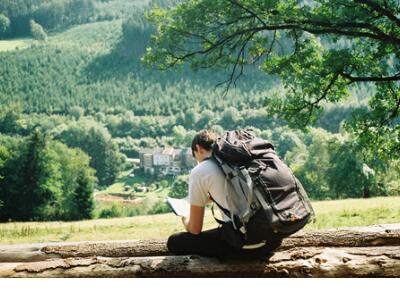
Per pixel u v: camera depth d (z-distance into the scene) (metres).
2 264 4.49
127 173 167.12
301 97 18.56
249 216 3.80
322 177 72.56
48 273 4.33
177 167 170.38
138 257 4.47
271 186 3.87
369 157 19.84
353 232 4.66
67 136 159.38
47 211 70.31
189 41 18.97
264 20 18.83
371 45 17.48
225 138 4.11
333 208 24.97
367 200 29.58
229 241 4.00
